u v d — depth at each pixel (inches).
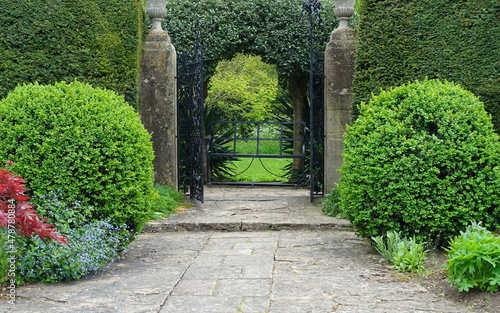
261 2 394.0
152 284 160.1
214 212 287.0
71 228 185.2
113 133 191.3
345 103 303.7
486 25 258.8
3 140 187.0
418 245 179.5
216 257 197.2
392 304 140.8
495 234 204.4
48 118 187.8
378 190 193.3
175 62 315.9
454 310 137.0
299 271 174.7
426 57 269.4
